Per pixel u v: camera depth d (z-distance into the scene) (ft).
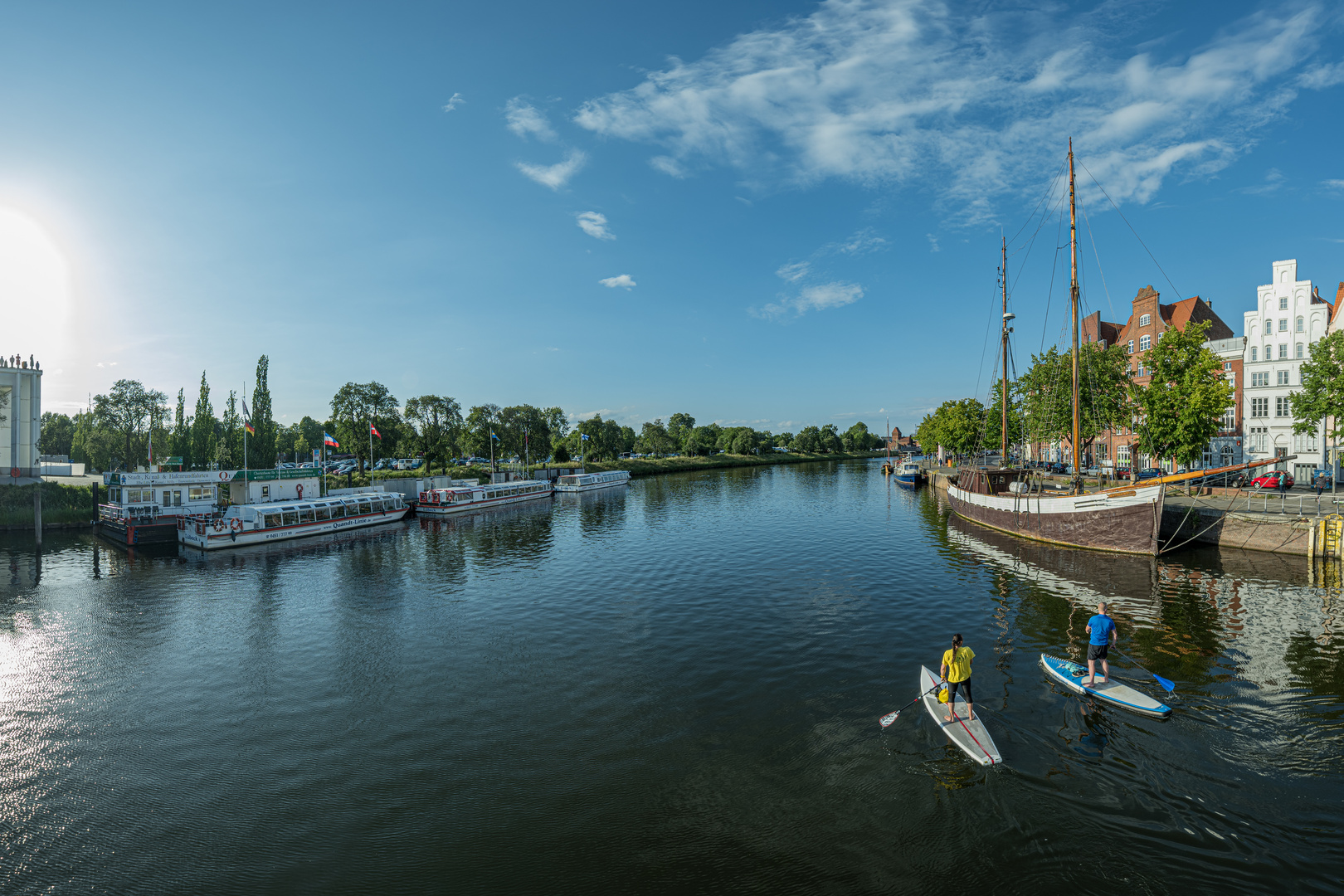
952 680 59.72
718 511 256.32
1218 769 51.85
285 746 61.87
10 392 265.13
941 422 406.21
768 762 55.52
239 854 45.44
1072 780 50.80
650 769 55.01
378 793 52.75
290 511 207.31
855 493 330.34
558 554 165.48
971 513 208.33
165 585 137.59
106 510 213.66
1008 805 47.65
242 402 241.14
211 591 131.34
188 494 230.68
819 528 199.72
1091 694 65.92
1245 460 219.41
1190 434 168.25
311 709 70.59
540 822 47.80
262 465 302.86
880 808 47.85
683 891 39.83
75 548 192.75
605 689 73.61
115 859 45.37
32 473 272.51
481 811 49.52
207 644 95.09
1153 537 134.72
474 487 298.35
